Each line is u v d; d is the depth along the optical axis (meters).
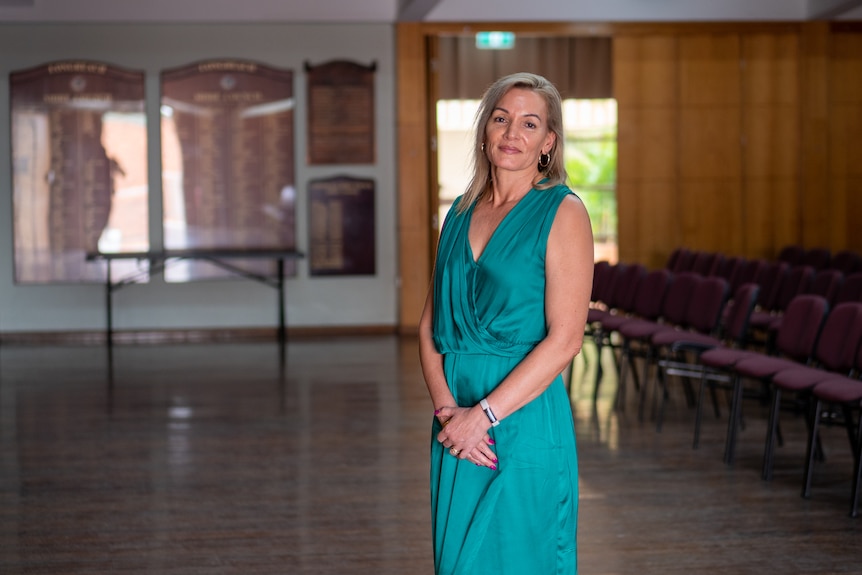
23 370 8.87
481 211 2.25
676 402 7.27
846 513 4.55
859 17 11.56
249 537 4.25
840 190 11.75
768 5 11.50
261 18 11.03
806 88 11.60
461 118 11.57
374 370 8.73
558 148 2.23
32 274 10.98
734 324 6.45
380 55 11.23
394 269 11.36
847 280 7.30
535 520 2.16
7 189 10.94
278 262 11.09
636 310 7.92
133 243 11.07
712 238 11.71
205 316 11.20
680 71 11.55
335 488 5.01
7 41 10.85
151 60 11.00
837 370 5.30
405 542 4.17
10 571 3.87
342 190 11.26
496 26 11.21
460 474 2.20
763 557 3.96
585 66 11.55
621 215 11.64
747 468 5.38
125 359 9.52
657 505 4.68
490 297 2.17
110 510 4.68
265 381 8.20
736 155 11.65
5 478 5.27
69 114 10.94
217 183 11.13
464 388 2.21
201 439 6.14
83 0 10.80
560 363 2.12
